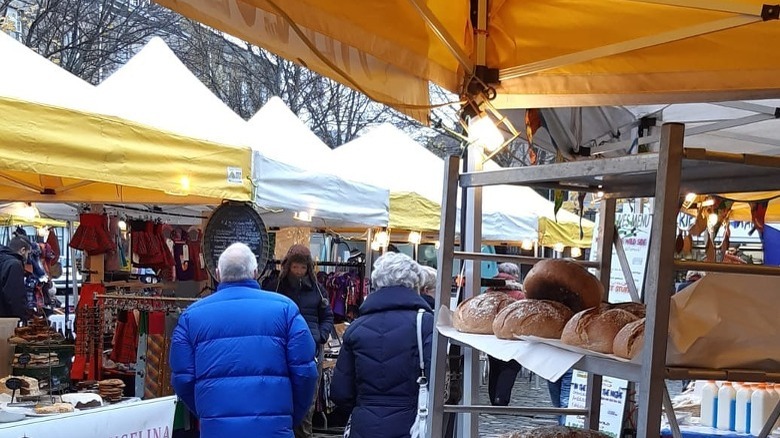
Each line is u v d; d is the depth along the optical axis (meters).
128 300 5.93
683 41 2.64
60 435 3.18
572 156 4.21
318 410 7.34
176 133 4.14
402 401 3.96
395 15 2.20
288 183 5.39
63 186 6.19
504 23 2.59
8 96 3.21
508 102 2.93
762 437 2.55
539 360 1.86
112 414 3.44
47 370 5.39
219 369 4.04
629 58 2.74
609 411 3.86
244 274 4.25
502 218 9.79
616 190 2.58
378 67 2.29
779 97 2.77
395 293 4.11
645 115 4.36
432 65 2.45
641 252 3.98
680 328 1.57
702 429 3.44
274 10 1.77
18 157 3.22
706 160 1.63
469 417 2.91
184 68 5.07
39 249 11.16
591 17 2.50
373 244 10.12
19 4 14.01
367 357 3.99
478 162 2.73
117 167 3.72
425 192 7.70
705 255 5.79
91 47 14.57
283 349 4.16
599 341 1.77
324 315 6.93
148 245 7.36
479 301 2.33
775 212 8.05
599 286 2.30
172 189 4.09
